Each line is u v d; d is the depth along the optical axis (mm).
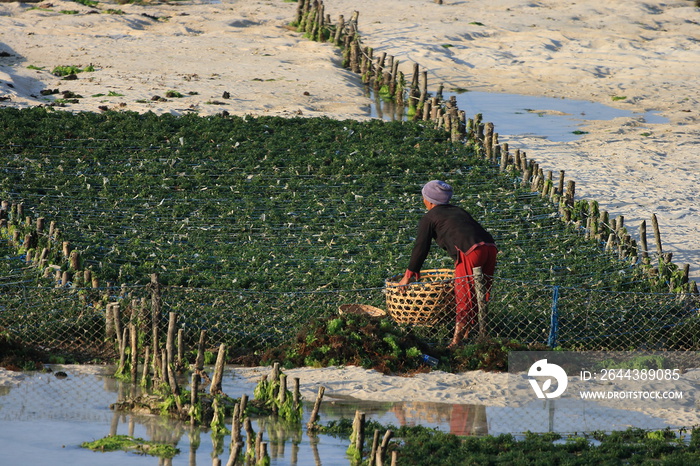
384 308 51000
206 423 34969
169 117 96188
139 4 192375
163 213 68625
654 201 81250
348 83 129625
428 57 153125
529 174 80312
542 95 133250
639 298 53188
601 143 104250
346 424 34594
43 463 29594
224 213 68625
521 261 60250
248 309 50156
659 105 127625
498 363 43375
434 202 47594
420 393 38844
